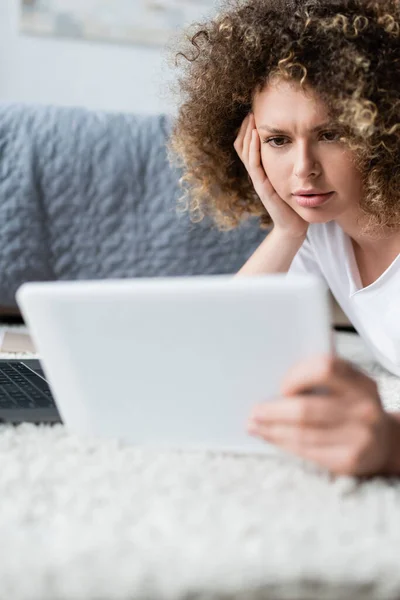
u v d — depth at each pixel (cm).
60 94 312
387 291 127
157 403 69
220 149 136
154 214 193
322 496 60
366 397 61
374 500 59
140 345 66
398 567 46
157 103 319
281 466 67
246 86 114
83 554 47
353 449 61
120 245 194
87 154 193
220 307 63
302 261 145
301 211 111
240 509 56
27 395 87
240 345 64
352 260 132
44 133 193
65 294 66
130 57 315
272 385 65
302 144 105
